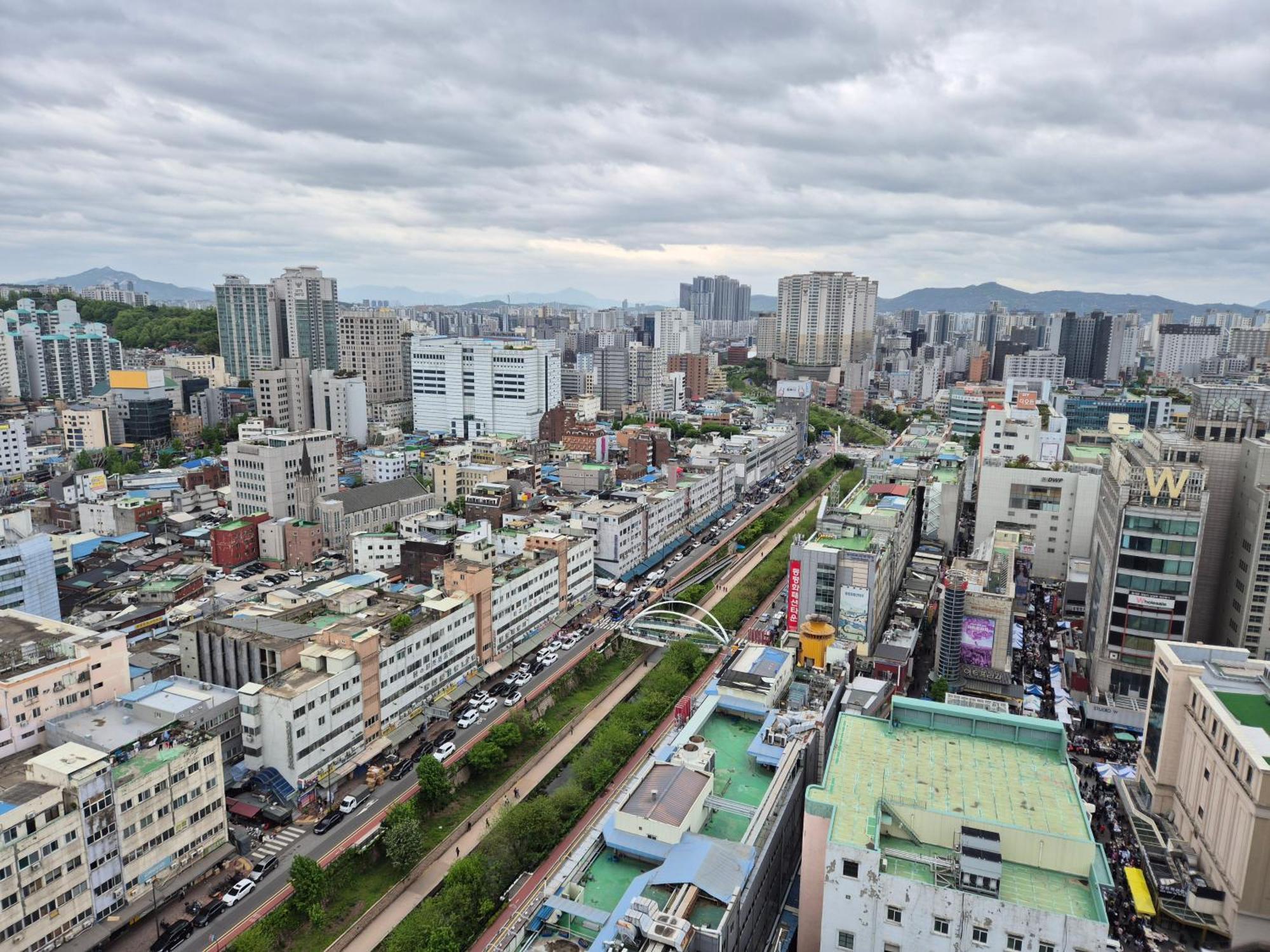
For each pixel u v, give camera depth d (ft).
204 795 420.36
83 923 365.40
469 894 398.01
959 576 646.74
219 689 486.38
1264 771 351.67
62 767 367.04
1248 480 602.03
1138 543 572.10
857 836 282.15
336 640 517.14
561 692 634.84
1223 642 631.97
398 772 518.78
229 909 403.34
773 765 395.14
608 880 328.49
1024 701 595.88
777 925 361.10
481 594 636.89
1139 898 396.37
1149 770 464.65
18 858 338.95
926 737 350.02
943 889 264.72
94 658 475.31
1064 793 307.17
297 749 467.93
